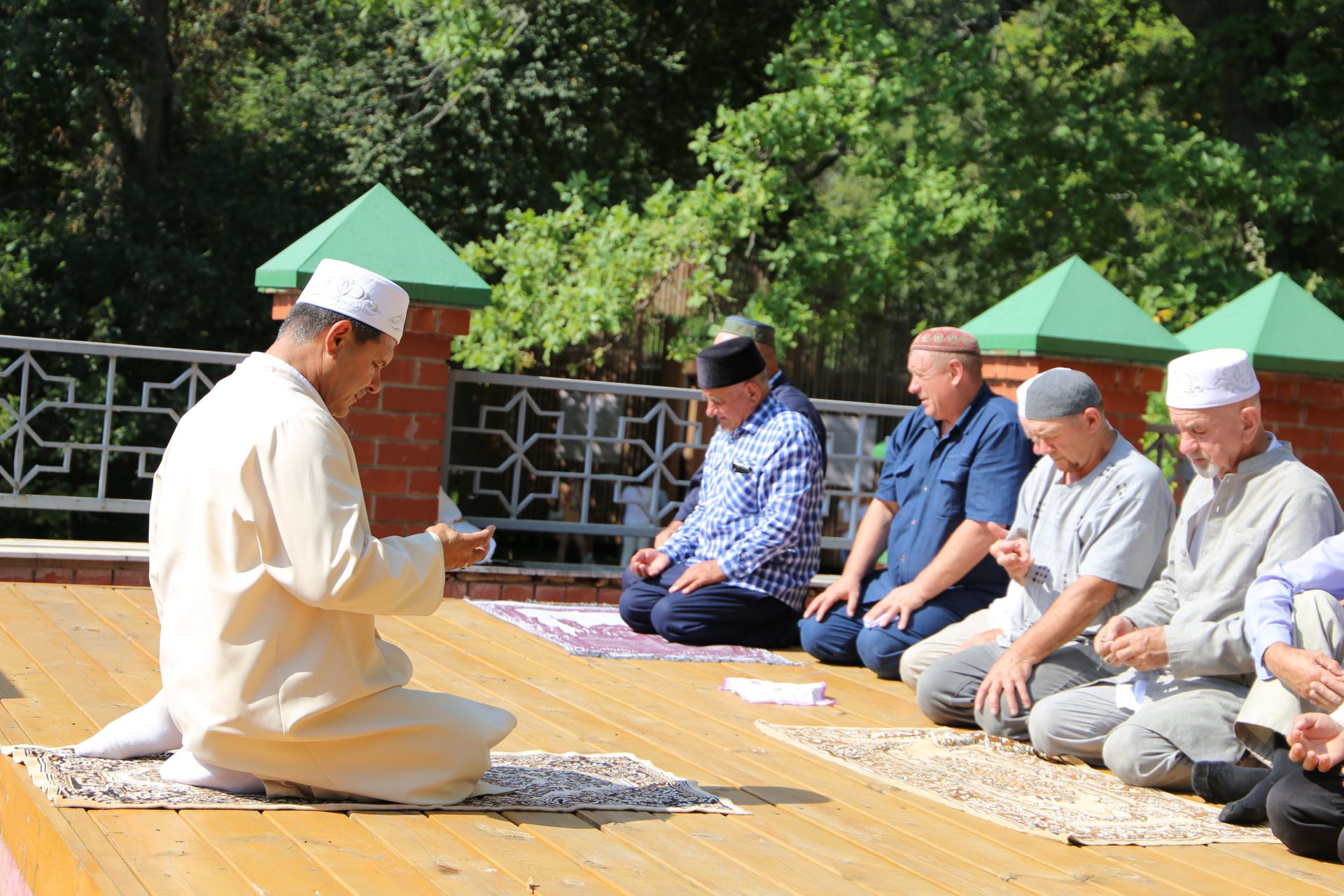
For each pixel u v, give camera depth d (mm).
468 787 3311
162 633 3119
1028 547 4707
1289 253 14109
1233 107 14305
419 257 6633
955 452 5551
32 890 2971
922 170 13320
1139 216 15438
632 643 5816
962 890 3021
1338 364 7594
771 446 5980
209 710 3035
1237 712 4074
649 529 7570
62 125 17938
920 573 5574
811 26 13797
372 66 19000
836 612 5859
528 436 16688
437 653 5309
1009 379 6980
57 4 16781
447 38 15625
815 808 3582
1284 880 3301
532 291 13000
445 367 6715
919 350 5535
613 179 18984
